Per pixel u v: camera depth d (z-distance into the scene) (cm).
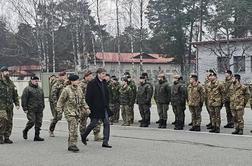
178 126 1612
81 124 1341
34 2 4444
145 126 1728
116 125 1788
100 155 1095
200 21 5347
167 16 5428
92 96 1215
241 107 1428
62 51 6047
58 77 1488
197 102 1538
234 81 1447
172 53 5575
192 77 1555
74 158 1061
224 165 950
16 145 1283
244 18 4728
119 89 1855
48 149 1203
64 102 1167
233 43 4406
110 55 6450
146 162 995
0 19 5419
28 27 4800
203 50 4616
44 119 2116
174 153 1106
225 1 4694
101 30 5009
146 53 6594
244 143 1253
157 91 1689
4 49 6353
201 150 1146
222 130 1561
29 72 6869
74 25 4784
